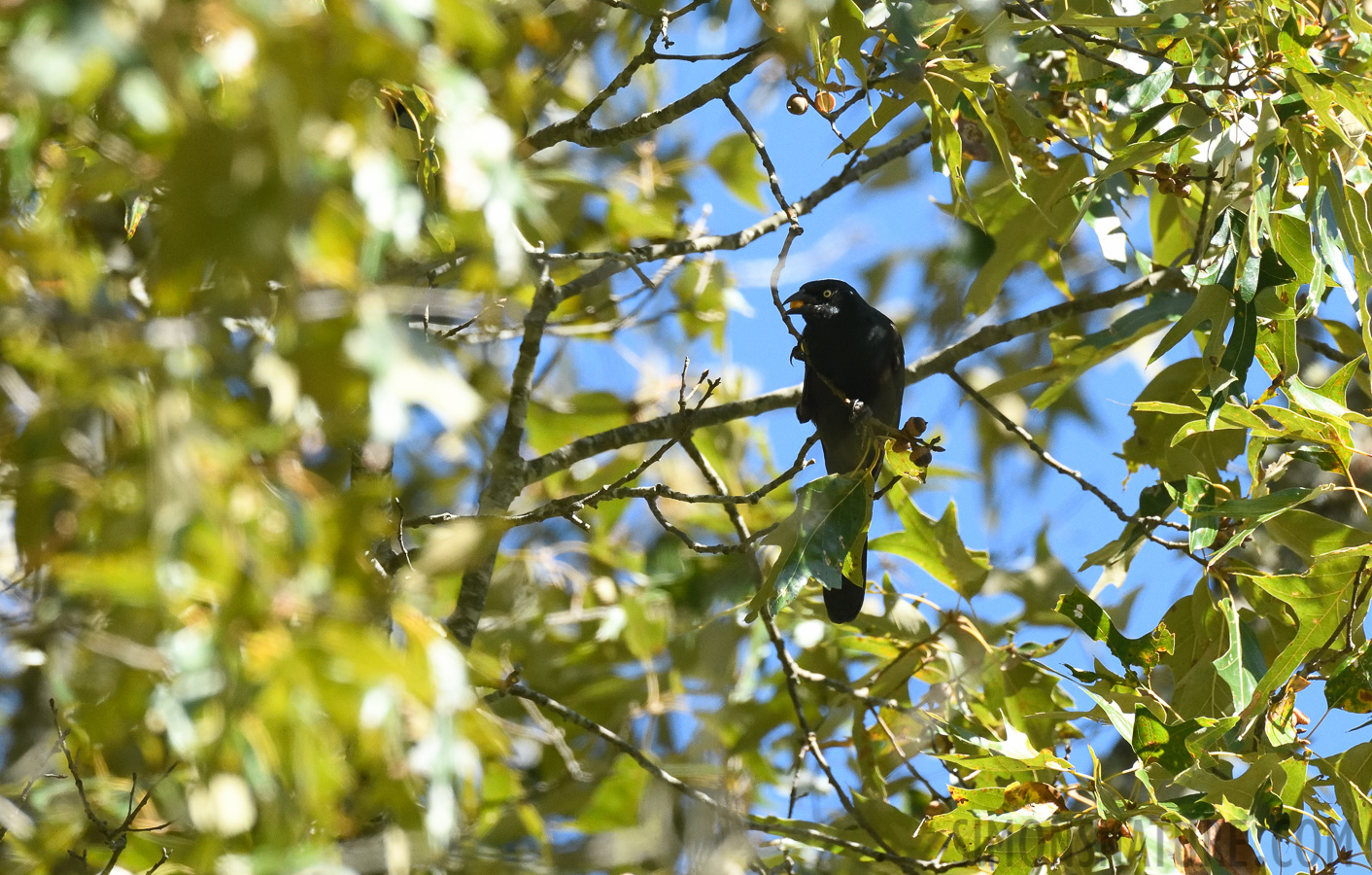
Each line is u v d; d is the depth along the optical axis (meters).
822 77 8.69
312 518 4.07
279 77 3.54
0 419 4.72
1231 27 8.87
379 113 4.33
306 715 4.06
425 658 4.40
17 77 3.26
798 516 8.73
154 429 3.69
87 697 5.13
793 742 12.52
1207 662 9.52
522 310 8.33
